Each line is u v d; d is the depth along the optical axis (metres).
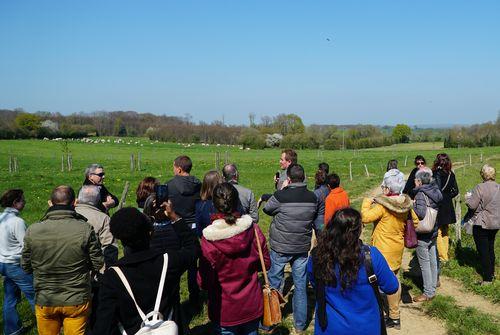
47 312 4.66
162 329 3.15
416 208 6.92
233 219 4.24
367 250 3.70
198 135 103.12
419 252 7.20
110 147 76.06
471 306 7.16
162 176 29.72
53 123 103.69
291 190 5.93
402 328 6.39
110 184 24.16
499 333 6.16
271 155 62.72
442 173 8.55
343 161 45.19
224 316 4.35
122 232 3.27
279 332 6.22
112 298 3.22
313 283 3.86
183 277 8.40
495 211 7.62
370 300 3.66
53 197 4.76
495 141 83.06
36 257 4.55
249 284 4.42
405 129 104.94
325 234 3.70
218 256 4.20
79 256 4.61
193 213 6.52
